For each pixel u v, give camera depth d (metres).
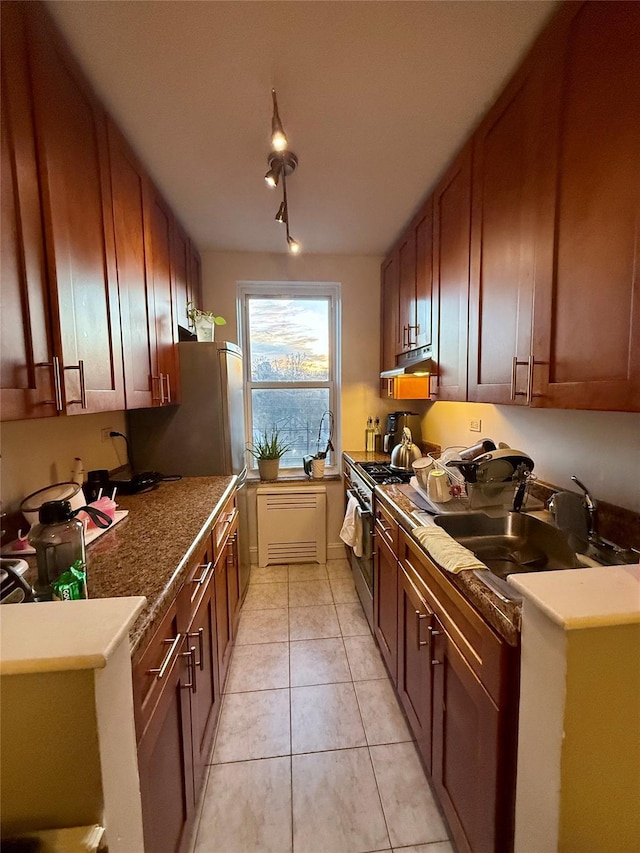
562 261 0.96
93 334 1.13
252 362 3.08
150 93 1.23
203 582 1.31
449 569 1.00
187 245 2.37
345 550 3.07
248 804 1.25
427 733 1.25
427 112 1.34
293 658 1.94
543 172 1.02
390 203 2.02
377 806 1.24
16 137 0.81
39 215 0.88
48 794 0.52
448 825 1.16
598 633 0.59
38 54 0.89
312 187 1.85
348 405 3.02
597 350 0.85
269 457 2.97
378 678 1.80
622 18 0.77
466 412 2.16
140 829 0.63
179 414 2.16
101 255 1.20
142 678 0.76
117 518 1.40
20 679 0.50
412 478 1.87
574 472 1.35
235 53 1.09
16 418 0.79
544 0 0.93
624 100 0.77
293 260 2.84
